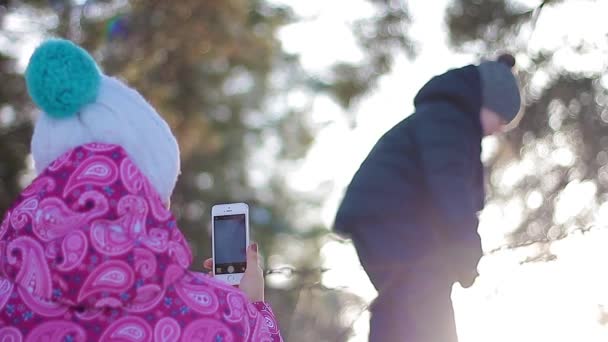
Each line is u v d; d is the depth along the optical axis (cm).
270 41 2280
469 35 1538
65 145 243
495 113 394
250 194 2842
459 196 359
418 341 360
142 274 229
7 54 1869
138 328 231
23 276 232
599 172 1429
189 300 240
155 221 236
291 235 3269
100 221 229
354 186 381
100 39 1844
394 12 1858
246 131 2858
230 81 2522
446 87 386
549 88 1475
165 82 1973
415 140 378
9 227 240
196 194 2486
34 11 1856
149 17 1845
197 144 2175
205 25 1889
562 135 1470
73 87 240
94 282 225
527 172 1437
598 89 1473
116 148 239
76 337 229
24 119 1894
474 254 359
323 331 579
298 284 462
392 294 368
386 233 371
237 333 245
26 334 229
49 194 235
